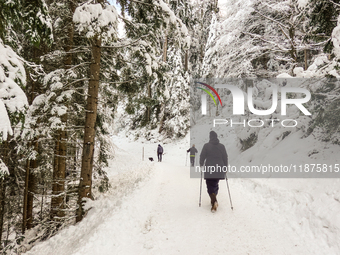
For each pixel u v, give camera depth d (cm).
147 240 387
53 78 567
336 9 584
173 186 755
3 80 301
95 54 625
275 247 359
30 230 723
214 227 429
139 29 674
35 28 383
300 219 434
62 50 709
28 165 705
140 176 1113
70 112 738
